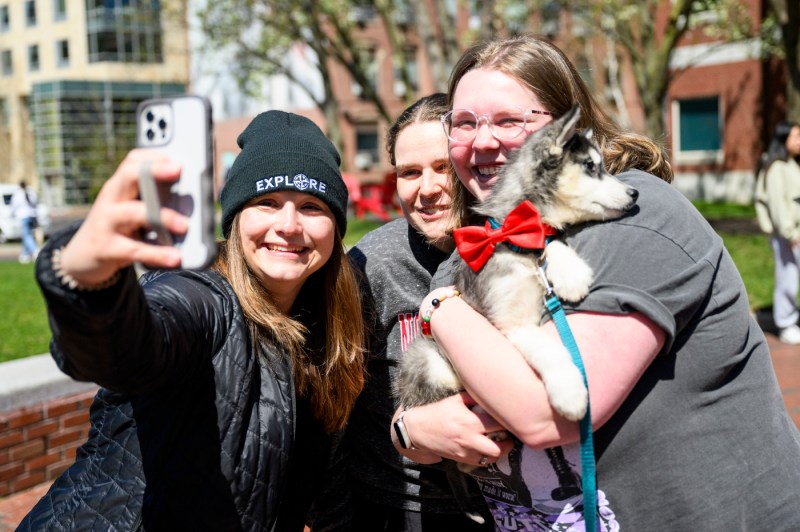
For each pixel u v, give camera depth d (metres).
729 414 1.82
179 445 1.89
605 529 1.85
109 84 39.22
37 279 1.38
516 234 2.11
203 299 1.93
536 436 1.83
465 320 2.05
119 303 1.43
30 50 50.41
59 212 39.66
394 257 2.74
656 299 1.77
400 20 26.88
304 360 2.31
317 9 20.64
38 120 44.78
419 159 2.68
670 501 1.79
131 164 1.34
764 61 25.31
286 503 2.32
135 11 26.50
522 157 2.26
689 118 27.55
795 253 8.08
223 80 36.50
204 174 1.35
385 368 2.68
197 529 1.88
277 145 2.17
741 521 1.76
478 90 2.30
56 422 4.91
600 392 1.76
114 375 1.51
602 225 1.99
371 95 21.67
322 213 2.22
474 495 2.50
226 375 1.93
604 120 2.50
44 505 1.92
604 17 20.09
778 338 8.40
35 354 6.80
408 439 2.23
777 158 8.16
